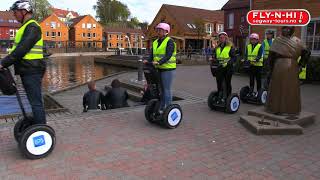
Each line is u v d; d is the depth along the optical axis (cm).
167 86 603
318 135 573
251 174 416
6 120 669
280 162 454
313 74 1259
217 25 5478
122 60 3161
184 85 1224
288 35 642
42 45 466
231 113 730
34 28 441
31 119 501
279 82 637
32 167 434
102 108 819
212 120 671
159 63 575
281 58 637
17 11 448
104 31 8319
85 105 812
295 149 504
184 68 2175
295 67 633
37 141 457
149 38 5738
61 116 695
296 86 634
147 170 427
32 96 468
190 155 478
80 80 2042
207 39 5238
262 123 593
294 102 633
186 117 695
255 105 834
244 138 555
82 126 614
